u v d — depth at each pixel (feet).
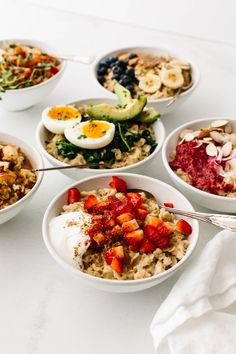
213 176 1.69
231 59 2.72
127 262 1.43
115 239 1.47
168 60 2.38
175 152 1.85
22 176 1.67
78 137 1.81
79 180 1.76
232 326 1.33
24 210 1.75
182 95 2.12
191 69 2.32
